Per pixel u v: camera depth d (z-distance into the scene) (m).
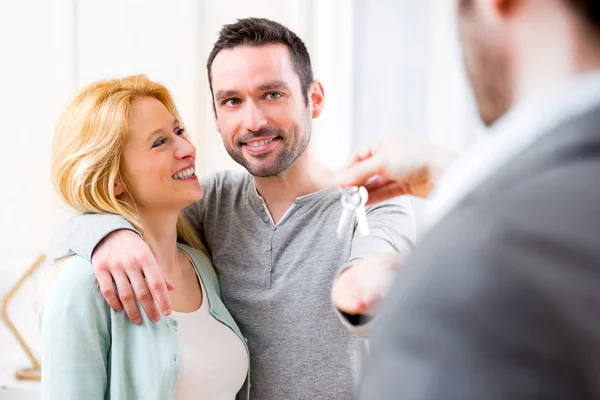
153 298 1.09
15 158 2.00
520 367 0.26
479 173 0.33
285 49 1.21
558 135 0.30
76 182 1.16
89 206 1.17
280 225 1.24
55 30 2.00
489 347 0.27
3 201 2.00
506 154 0.32
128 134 1.17
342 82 2.13
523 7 0.33
